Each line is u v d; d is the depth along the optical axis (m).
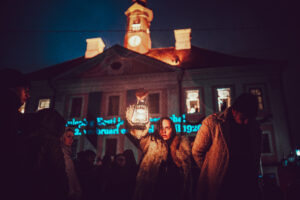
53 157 1.57
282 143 14.14
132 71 17.38
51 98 17.55
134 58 17.67
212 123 1.89
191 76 16.47
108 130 15.91
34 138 1.52
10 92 1.37
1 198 1.21
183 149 2.30
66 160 2.52
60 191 1.59
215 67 16.06
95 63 18.06
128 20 22.30
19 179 1.31
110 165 3.40
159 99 16.14
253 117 1.82
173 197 2.12
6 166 1.25
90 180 3.37
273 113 14.89
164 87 16.44
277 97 15.18
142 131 2.30
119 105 16.58
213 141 1.86
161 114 15.68
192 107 15.98
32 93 17.77
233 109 1.86
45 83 17.84
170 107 15.76
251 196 1.73
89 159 3.71
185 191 2.17
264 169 13.55
